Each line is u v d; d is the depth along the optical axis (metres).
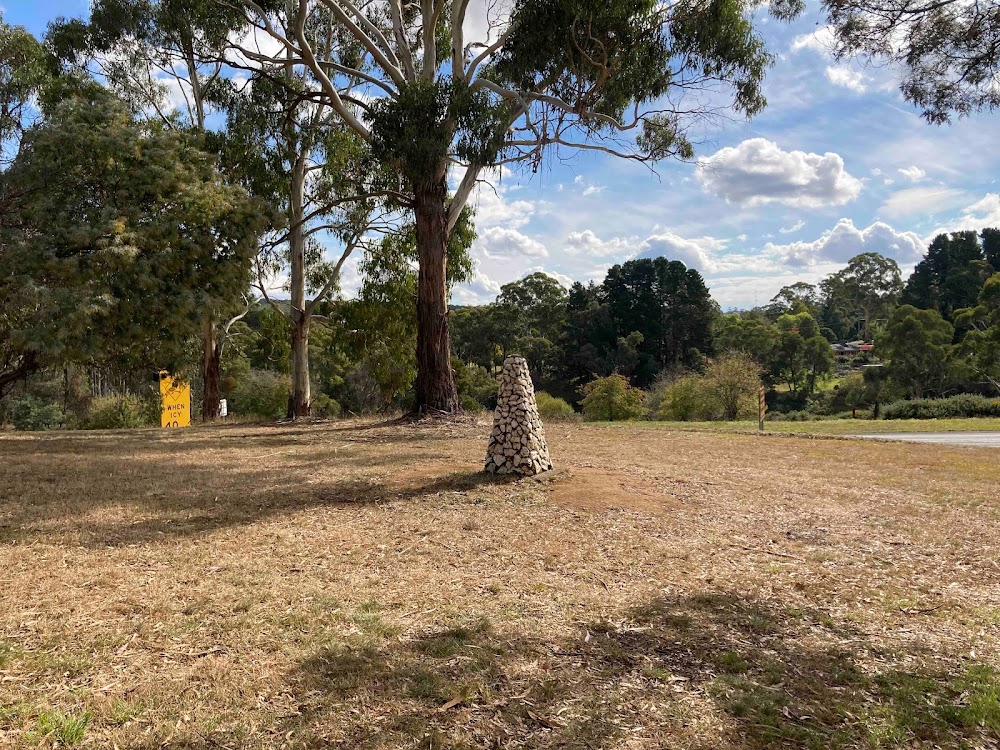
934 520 7.04
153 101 20.34
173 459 10.66
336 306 21.98
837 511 7.40
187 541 5.65
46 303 11.04
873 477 9.57
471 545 5.69
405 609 4.19
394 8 16.50
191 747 2.61
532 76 14.63
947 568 5.44
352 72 15.95
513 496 7.43
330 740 2.68
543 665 3.43
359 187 19.11
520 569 5.09
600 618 4.14
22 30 13.15
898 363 44.03
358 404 41.16
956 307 59.88
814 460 11.25
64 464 9.84
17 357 13.95
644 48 13.09
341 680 3.19
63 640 3.58
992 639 3.98
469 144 12.83
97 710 2.86
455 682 3.20
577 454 11.38
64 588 4.42
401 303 20.81
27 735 2.64
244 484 8.28
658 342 65.75
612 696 3.11
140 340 12.70
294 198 19.73
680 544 5.89
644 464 10.26
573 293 70.19
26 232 12.36
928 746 2.77
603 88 13.84
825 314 96.88
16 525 6.03
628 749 2.68
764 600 4.57
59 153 12.09
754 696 3.14
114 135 12.50
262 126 17.41
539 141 14.25
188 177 13.56
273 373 37.16
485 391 49.41
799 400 58.97
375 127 13.81
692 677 3.35
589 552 5.55
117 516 6.47
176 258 12.58
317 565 5.07
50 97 13.80
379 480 8.46
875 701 3.15
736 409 30.48
